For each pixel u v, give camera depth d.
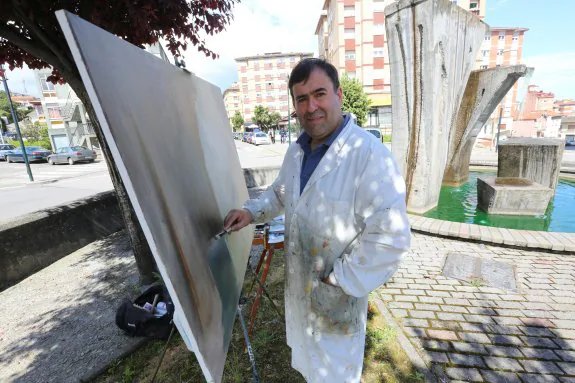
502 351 2.05
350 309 1.31
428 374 1.89
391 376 1.88
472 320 2.38
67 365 2.15
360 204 1.15
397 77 5.26
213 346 1.02
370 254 1.08
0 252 3.40
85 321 2.69
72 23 0.62
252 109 60.78
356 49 32.75
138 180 0.75
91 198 4.95
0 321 2.77
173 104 1.22
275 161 14.45
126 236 5.00
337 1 31.70
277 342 2.24
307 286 1.31
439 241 3.99
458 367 1.94
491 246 3.75
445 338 2.20
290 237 1.32
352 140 1.18
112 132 0.67
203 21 2.99
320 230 1.22
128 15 2.52
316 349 1.36
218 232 1.43
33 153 20.88
